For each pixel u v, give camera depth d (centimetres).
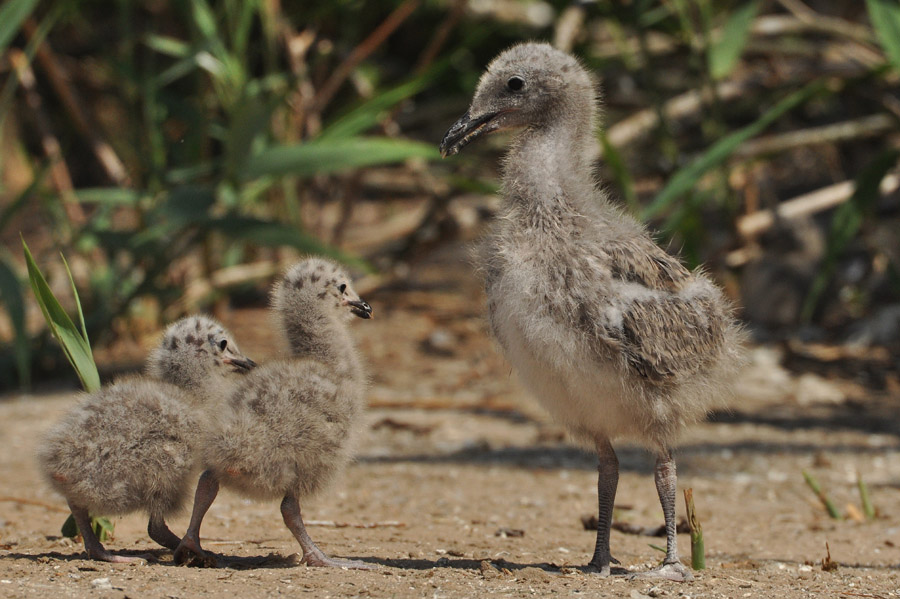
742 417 1395
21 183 2350
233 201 1547
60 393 1491
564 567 741
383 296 1970
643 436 734
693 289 745
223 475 711
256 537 848
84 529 734
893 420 1390
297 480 719
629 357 703
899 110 1866
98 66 2183
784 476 1159
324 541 841
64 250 1686
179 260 1778
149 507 729
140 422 713
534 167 745
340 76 1784
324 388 723
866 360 1630
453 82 2242
